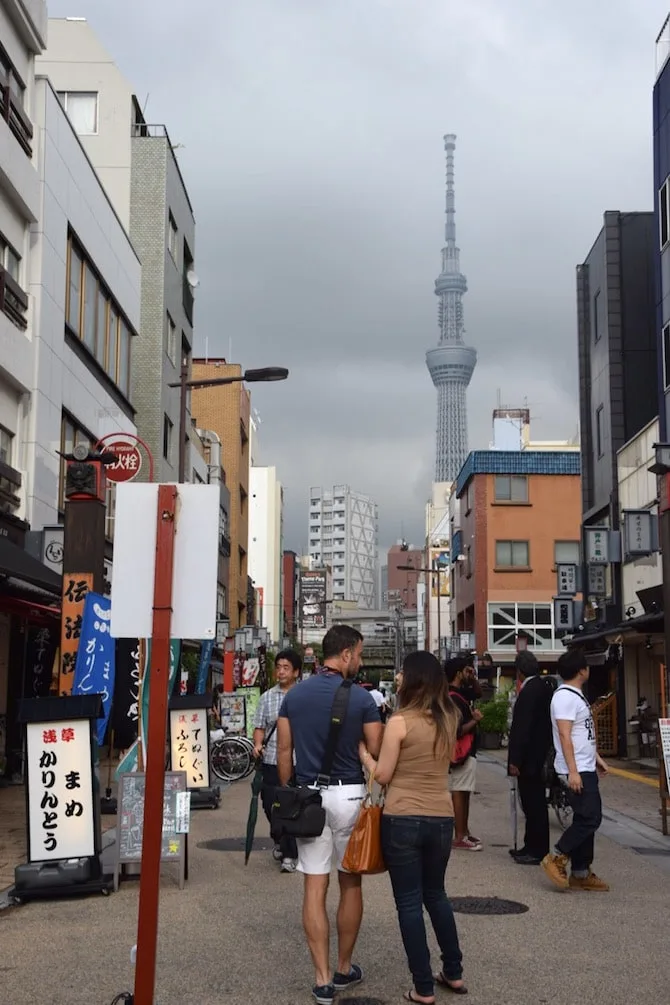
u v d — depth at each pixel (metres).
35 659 21.58
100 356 27.20
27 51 21.41
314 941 5.92
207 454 49.72
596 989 6.05
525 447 67.56
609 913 8.16
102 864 9.77
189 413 40.28
